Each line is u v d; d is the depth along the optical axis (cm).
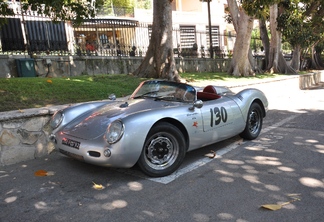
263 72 1927
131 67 1341
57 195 360
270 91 1258
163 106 442
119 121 374
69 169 447
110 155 364
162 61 1055
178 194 356
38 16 1134
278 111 914
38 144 509
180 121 422
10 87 689
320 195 345
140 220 300
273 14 1880
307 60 2998
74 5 705
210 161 470
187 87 480
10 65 973
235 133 536
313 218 296
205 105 477
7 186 389
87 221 300
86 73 1170
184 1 3416
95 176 418
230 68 1567
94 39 1734
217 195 351
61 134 421
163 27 1048
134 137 372
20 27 1095
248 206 323
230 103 523
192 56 1764
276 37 1944
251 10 1070
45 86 743
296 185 373
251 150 520
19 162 485
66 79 883
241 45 1515
